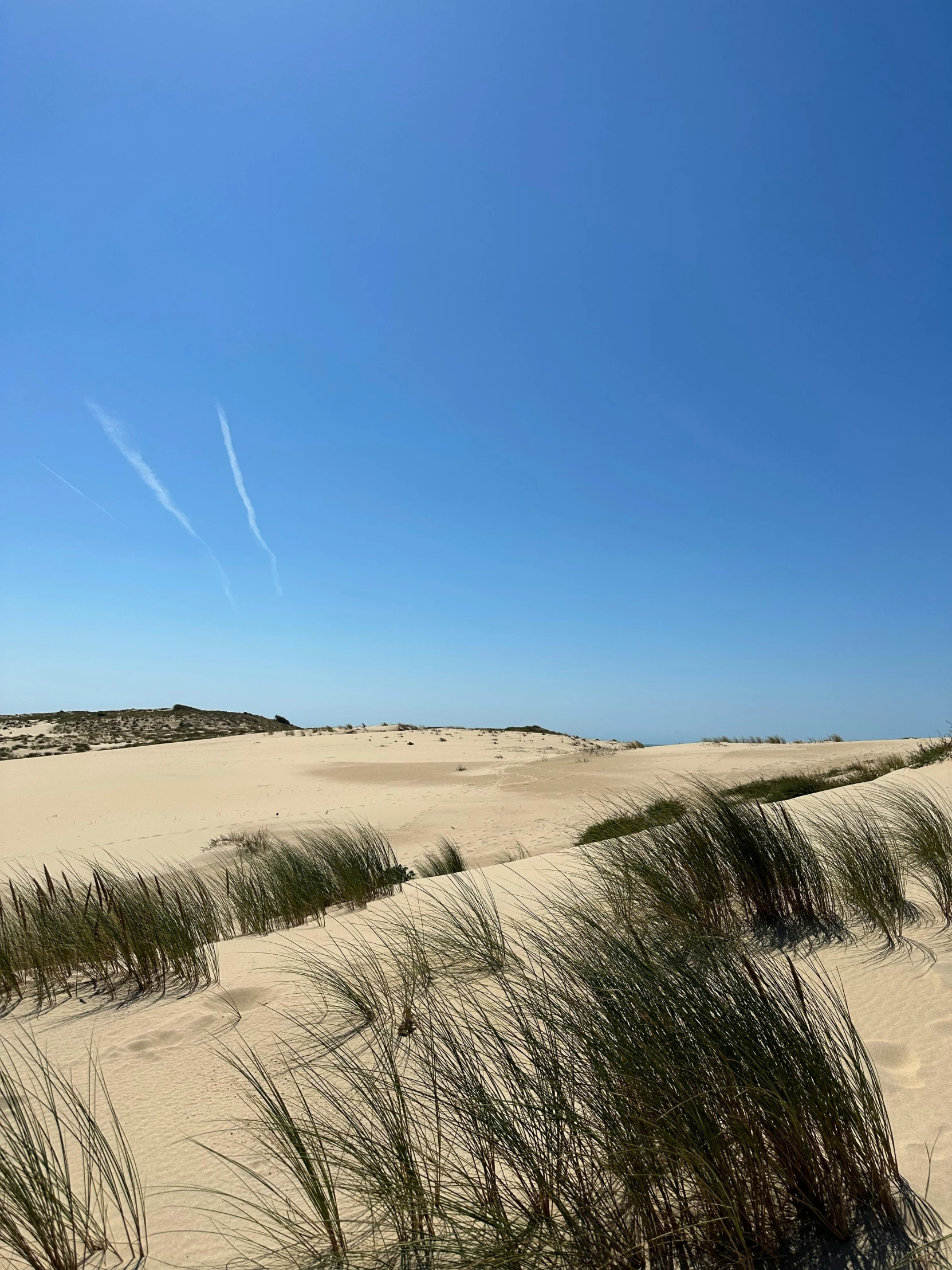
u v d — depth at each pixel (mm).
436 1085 2756
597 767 28344
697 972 2971
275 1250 2277
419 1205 2234
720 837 5430
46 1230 2391
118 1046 4273
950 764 12789
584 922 4164
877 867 5070
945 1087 2672
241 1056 3900
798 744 32500
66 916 6879
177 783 30266
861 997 3549
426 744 43969
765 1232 2057
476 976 4484
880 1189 2084
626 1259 2010
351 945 5855
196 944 6570
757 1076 2277
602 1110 2340
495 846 14891
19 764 39000
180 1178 2775
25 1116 3365
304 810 23203
